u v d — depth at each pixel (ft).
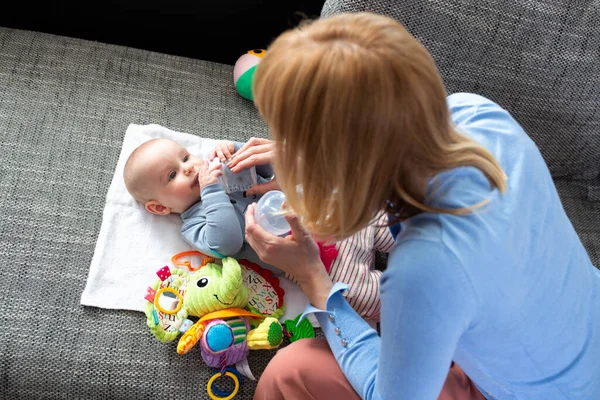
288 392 2.88
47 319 3.28
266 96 1.69
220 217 3.59
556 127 3.87
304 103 1.60
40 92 4.06
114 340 3.31
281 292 3.68
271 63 1.66
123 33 5.01
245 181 3.70
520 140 2.18
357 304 3.58
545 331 2.20
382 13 3.36
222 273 3.51
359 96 1.54
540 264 2.08
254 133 4.42
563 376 2.39
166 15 4.85
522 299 2.05
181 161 3.88
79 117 4.05
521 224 2.00
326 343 2.99
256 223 3.16
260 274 3.72
